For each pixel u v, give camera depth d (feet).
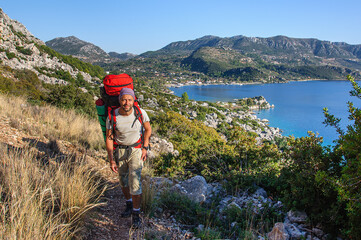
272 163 17.17
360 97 9.02
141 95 292.40
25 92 69.46
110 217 10.07
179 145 25.77
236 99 563.89
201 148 20.03
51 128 20.89
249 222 10.93
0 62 241.55
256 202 12.78
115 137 9.70
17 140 15.53
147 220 10.26
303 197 10.27
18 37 333.42
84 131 23.30
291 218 10.39
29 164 10.43
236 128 20.18
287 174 12.77
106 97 9.42
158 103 296.92
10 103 25.96
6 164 10.13
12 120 19.33
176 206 11.97
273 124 317.42
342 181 8.39
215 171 17.61
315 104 501.15
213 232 9.78
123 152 9.72
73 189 9.52
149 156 20.17
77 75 335.47
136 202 9.63
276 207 11.98
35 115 24.80
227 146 19.16
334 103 514.27
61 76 303.48
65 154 15.72
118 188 13.42
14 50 293.23
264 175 15.85
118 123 9.36
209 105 409.08
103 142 21.85
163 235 9.33
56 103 58.29
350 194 8.17
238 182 14.89
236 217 11.42
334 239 9.28
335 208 9.18
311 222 9.82
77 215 8.65
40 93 83.20
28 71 140.36
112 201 11.68
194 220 11.23
